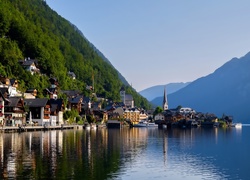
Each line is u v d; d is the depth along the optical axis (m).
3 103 140.00
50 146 79.25
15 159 59.41
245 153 77.44
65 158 61.59
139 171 53.44
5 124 141.62
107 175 49.47
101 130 185.00
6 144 81.75
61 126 165.50
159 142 102.81
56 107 183.12
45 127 149.25
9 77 186.75
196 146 92.38
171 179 49.44
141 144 93.81
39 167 52.62
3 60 197.50
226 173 54.22
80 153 68.69
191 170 55.75
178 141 109.50
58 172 49.66
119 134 143.75
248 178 51.09
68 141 93.94
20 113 150.50
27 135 112.81
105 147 81.69
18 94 175.00
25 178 45.69
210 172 54.66
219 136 148.00
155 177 50.16
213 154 74.88
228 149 86.25
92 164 56.56
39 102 166.62
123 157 66.00
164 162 62.09
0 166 52.97
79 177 47.28
